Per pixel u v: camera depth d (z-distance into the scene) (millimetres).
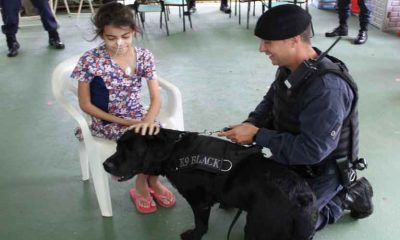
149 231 1916
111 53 1832
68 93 3393
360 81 3445
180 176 1621
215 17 5863
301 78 1444
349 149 1621
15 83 3648
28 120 2979
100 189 1937
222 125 2816
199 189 1618
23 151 2580
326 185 1676
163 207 2061
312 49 1506
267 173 1491
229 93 3326
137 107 1974
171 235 1886
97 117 1889
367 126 2721
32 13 5734
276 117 1659
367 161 2342
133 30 1759
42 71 3922
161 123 2014
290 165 1596
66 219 2004
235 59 4129
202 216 1704
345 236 1824
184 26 5152
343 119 1467
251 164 1538
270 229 1495
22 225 1968
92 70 1817
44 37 5020
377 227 1876
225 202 1594
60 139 2711
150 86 1961
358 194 1832
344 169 1641
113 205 2088
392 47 4316
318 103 1407
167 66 3975
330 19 5531
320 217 1771
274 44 1427
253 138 1593
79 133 2102
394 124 2744
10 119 2998
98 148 1854
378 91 3242
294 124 1562
